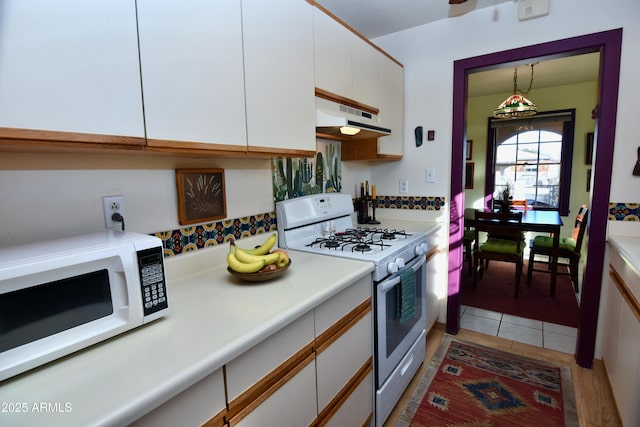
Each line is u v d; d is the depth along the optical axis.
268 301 1.07
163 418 0.70
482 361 2.15
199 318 0.96
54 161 1.01
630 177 1.84
